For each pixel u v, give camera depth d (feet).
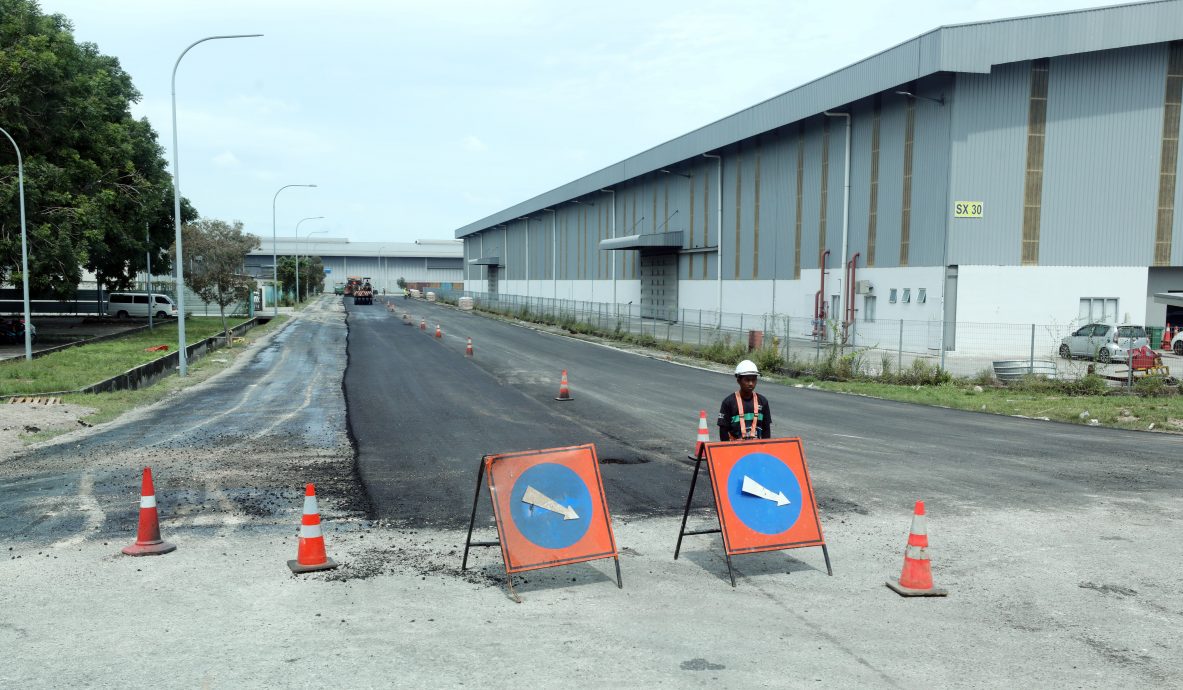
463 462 40.98
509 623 20.58
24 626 20.16
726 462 24.56
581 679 17.29
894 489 35.60
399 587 23.30
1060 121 105.19
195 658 18.30
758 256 151.12
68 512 31.37
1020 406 64.03
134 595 22.45
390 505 32.65
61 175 106.22
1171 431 52.85
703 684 17.04
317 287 397.80
